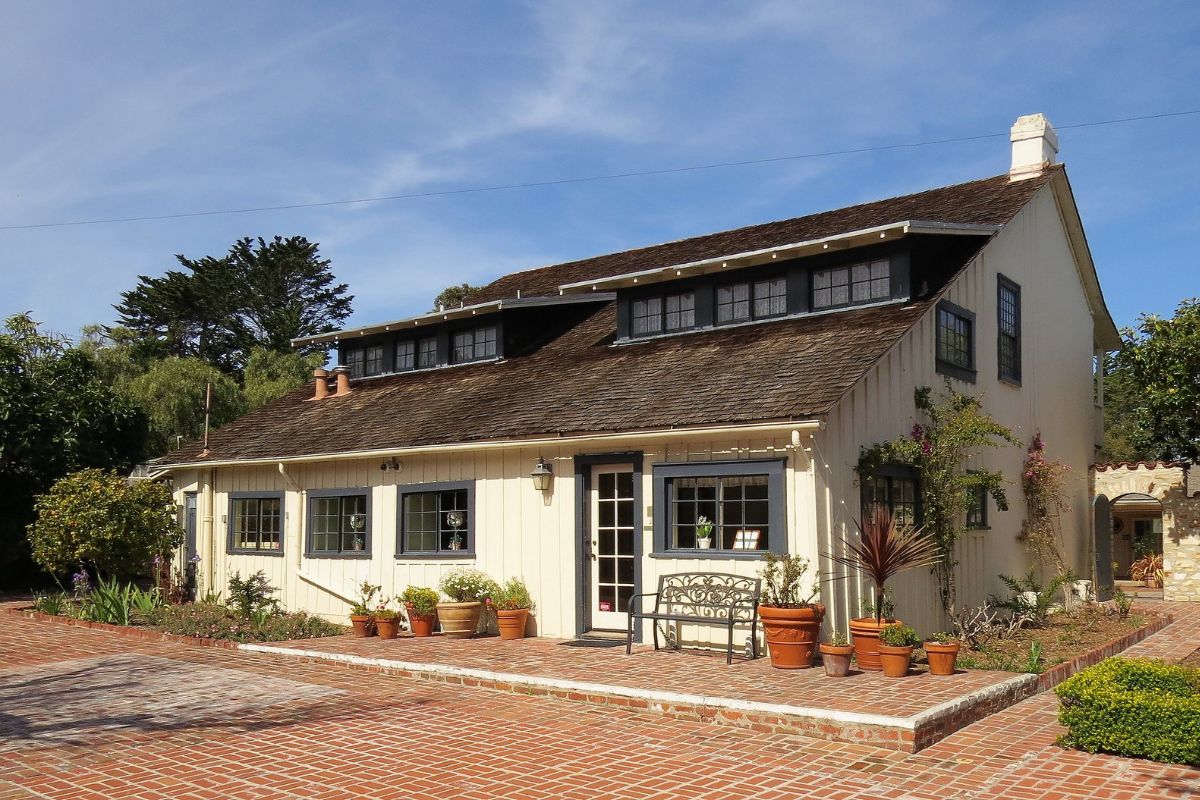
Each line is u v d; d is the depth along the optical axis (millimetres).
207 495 18922
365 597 15109
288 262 50719
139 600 16703
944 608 13109
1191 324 18203
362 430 16672
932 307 13156
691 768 7266
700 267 15000
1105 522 19656
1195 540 18875
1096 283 19625
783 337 13641
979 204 16328
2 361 22062
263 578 16375
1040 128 17203
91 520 17672
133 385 32719
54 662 12211
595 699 9352
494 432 13758
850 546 11031
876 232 13258
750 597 11031
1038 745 7816
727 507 11688
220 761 7574
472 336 18906
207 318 50031
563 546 13273
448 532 14797
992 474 13445
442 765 7410
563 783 6941
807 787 6773
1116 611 15773
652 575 12203
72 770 7379
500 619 13180
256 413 20750
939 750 7676
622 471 12930
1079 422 19172
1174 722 7246
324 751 7840
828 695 8805
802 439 10891
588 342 17172
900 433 12414
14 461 21812
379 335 20625
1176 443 18984
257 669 11547
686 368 13680
